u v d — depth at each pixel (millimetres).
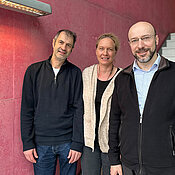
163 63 1286
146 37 1257
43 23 2045
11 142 1845
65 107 1737
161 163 1213
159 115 1218
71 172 1820
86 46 2604
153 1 4762
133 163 1310
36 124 1713
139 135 1276
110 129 1534
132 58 3748
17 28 1823
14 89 1842
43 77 1731
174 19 6219
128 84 1374
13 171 1872
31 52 1951
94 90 1799
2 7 1573
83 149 1835
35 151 1717
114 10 3193
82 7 2527
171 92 1216
